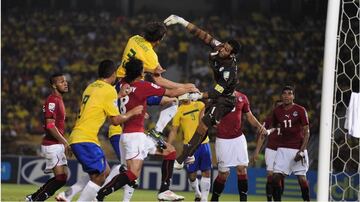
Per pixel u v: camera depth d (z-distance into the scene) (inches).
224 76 870.4
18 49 2605.8
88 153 829.2
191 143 892.6
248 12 2691.9
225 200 1402.6
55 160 965.2
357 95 820.0
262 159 1836.9
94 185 837.2
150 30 865.5
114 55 2613.2
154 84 850.8
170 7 2719.0
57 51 2613.2
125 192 918.4
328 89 765.9
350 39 1444.4
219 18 2687.0
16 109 2370.8
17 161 1792.6
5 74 2522.1
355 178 1395.2
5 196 1311.5
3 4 2701.8
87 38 2650.1
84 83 2491.4
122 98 852.0
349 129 820.6
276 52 2556.6
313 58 2529.5
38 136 2167.8
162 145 886.4
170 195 933.2
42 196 967.6
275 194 1112.2
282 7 2682.1
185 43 2551.7
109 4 2736.2
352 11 1226.0
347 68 1619.1
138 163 845.8
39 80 2509.8
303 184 1112.2
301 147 1090.7
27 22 2682.1
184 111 1115.9
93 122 830.5
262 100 2361.0
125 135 847.7
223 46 872.3
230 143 1032.8
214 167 1707.7
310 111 2298.2
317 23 2623.0
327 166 765.9
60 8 2733.8
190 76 2472.9
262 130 1071.0
